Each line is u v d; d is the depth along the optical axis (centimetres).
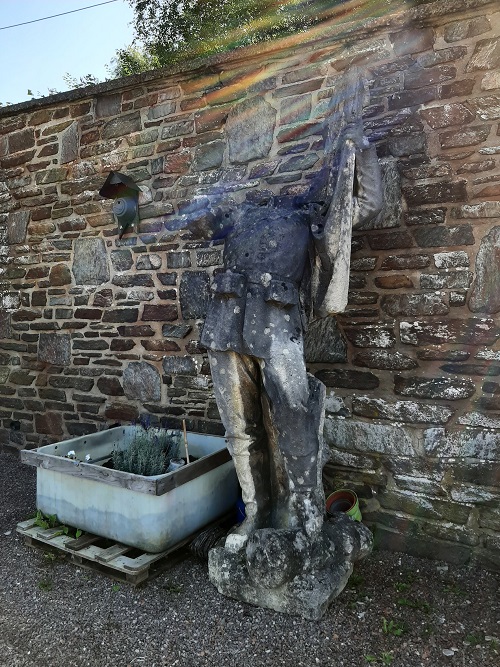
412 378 301
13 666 204
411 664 201
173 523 275
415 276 301
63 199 442
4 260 477
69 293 441
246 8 931
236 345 231
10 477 412
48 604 244
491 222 283
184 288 385
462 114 290
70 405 442
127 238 411
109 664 204
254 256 235
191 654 209
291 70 348
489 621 227
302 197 260
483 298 283
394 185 304
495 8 286
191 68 375
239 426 245
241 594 241
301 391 229
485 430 281
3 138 473
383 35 317
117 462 316
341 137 232
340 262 230
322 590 226
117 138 415
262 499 254
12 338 474
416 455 298
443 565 280
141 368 406
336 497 309
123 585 260
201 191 379
